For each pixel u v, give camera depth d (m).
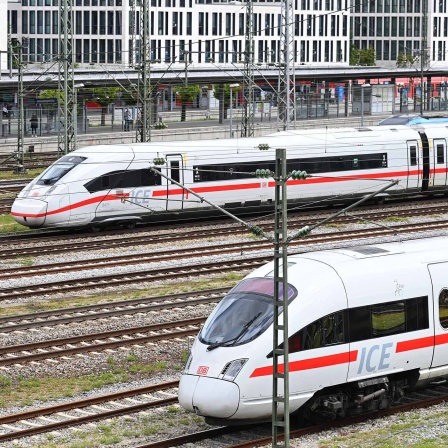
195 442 38.44
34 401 43.78
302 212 95.12
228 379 38.47
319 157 95.00
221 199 89.44
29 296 62.28
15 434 38.66
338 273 41.03
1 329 53.91
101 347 51.31
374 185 99.00
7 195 103.69
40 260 72.94
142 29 113.69
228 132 165.12
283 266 35.00
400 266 42.56
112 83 163.25
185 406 39.28
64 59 110.00
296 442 38.28
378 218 92.12
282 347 38.88
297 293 40.00
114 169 83.62
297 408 39.53
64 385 46.16
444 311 43.38
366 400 41.12
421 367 42.84
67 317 56.47
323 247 78.06
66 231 85.81
